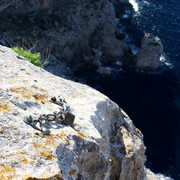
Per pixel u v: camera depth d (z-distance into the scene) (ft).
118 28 245.45
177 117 179.93
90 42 222.07
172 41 248.73
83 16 213.25
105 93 190.60
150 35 212.84
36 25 193.47
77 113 24.70
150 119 176.24
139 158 35.81
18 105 19.99
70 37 208.03
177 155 151.02
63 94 28.04
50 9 202.90
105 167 22.84
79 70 208.03
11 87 21.91
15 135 16.92
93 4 215.72
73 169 18.06
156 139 161.07
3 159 14.99
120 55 224.12
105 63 218.18
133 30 257.75
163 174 138.21
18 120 18.17
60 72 194.90
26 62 30.99
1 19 181.68
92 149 21.22
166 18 280.72
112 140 33.81
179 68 221.87
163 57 230.68
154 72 216.13
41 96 23.07
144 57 213.25
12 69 26.55
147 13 286.05
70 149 18.66
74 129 21.49
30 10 194.59
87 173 21.80
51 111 21.36
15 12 188.55
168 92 199.21
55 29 199.93
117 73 209.97
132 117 176.04
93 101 30.35
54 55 200.85
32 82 25.35
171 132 167.43
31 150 16.49
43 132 18.42
